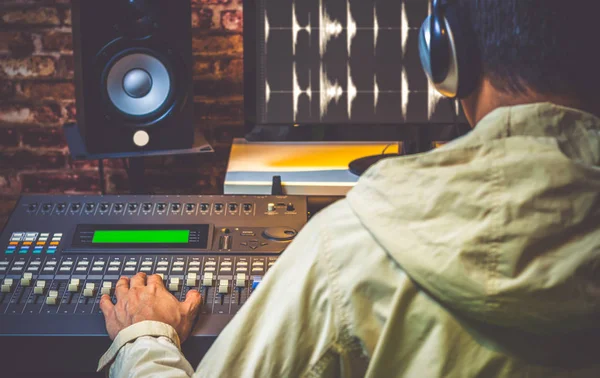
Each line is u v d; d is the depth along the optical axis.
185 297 1.16
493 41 0.65
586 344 0.60
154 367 0.88
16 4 1.79
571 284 0.55
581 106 0.64
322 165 1.62
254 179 1.51
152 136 1.54
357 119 1.59
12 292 1.17
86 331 1.10
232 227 1.31
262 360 0.66
